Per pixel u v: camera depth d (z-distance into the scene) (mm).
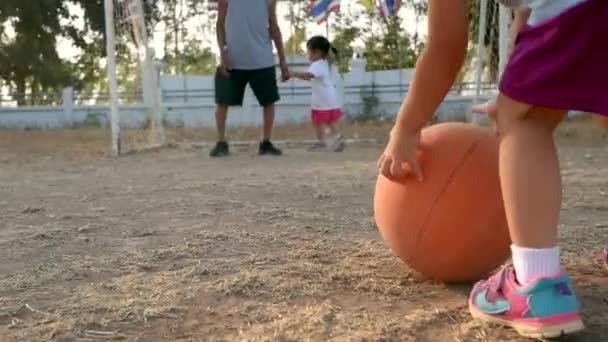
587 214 3525
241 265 2553
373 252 2736
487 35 9539
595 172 5414
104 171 6082
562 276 1767
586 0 1606
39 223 3512
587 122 12023
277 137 11188
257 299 2168
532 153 1764
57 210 3895
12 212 3838
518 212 1771
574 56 1631
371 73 16672
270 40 7266
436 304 2104
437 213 2102
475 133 2160
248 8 6918
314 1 14406
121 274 2496
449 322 1957
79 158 7539
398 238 2203
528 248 1773
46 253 2852
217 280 2359
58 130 14273
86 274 2502
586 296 2156
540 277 1755
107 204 4094
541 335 1771
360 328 1904
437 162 2105
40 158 7609
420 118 1960
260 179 5176
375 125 14320
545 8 1694
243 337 1861
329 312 2031
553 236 1770
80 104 17188
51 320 2023
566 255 2668
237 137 11242
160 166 6461
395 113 16156
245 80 7250
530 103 1706
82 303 2160
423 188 2111
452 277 2234
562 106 1663
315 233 3143
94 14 21000
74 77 21812
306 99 16234
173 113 15359
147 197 4336
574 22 1619
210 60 26156
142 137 10711
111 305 2129
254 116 15227
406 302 2129
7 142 10383
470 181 2082
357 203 3996
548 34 1664
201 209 3846
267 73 7223
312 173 5598
